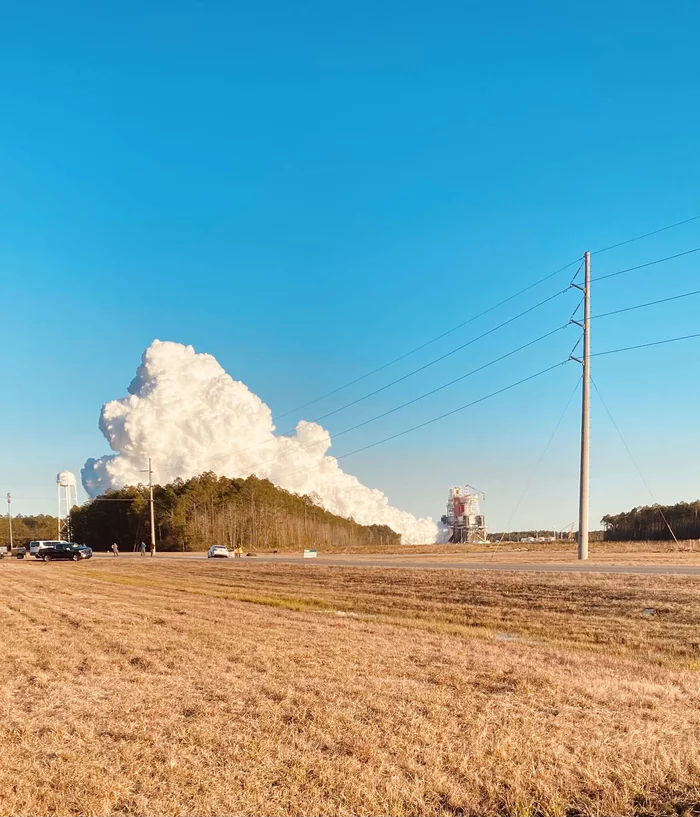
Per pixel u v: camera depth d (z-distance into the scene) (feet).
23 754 30.96
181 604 94.79
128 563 228.63
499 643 61.67
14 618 79.30
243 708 37.81
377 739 31.83
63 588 124.36
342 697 39.45
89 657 54.60
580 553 153.69
